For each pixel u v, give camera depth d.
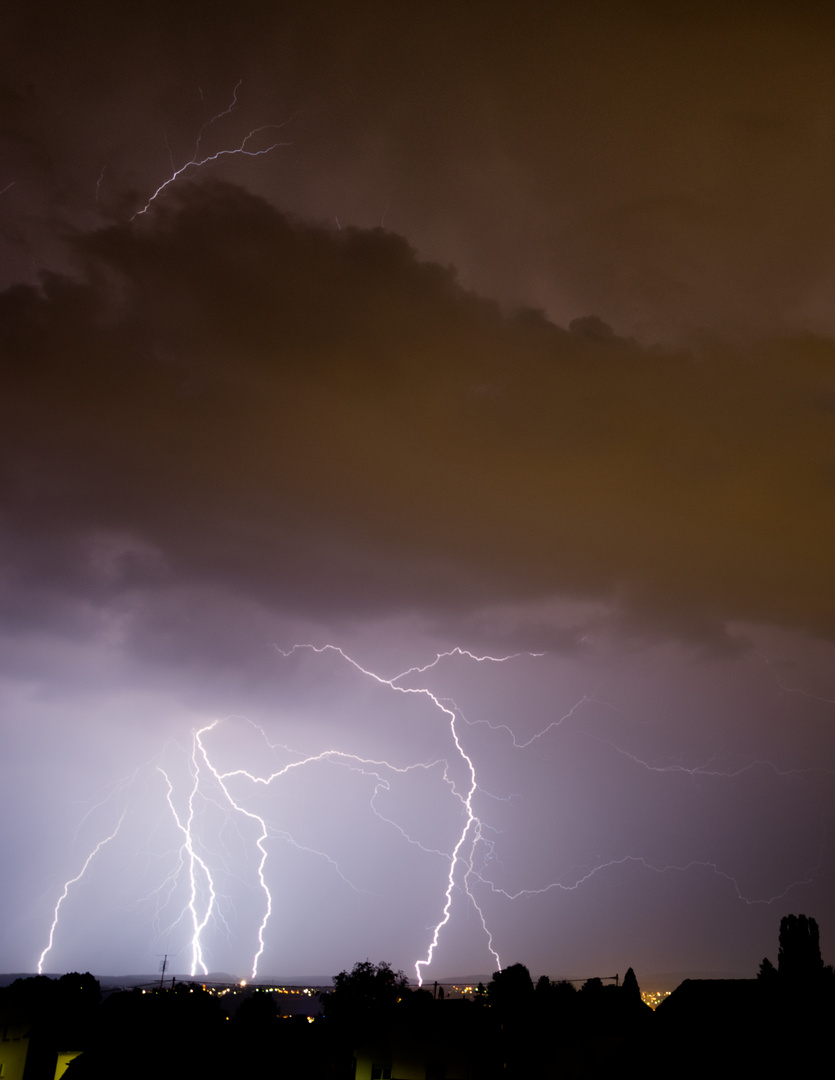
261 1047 24.03
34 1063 25.98
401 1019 26.78
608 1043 25.31
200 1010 24.45
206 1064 22.09
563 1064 25.08
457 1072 24.86
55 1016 27.11
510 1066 25.28
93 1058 21.64
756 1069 13.84
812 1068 13.37
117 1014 24.98
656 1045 15.85
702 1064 14.56
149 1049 22.03
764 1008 15.39
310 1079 26.00
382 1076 26.05
